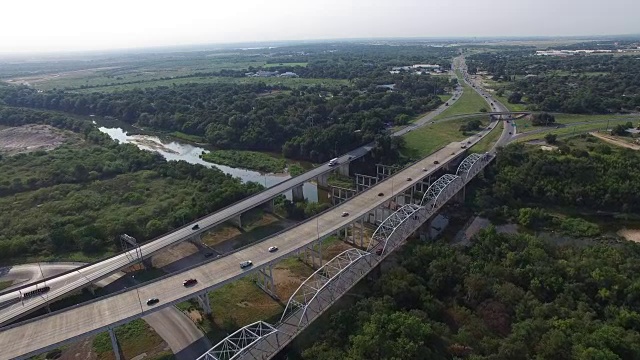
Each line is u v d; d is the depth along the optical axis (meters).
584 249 122.62
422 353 84.06
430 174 177.38
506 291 100.69
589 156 184.00
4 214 167.00
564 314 93.62
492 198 171.25
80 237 145.00
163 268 135.12
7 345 86.69
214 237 155.00
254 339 88.81
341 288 105.62
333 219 137.25
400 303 103.31
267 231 159.38
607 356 76.75
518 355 81.88
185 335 103.31
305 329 99.75
